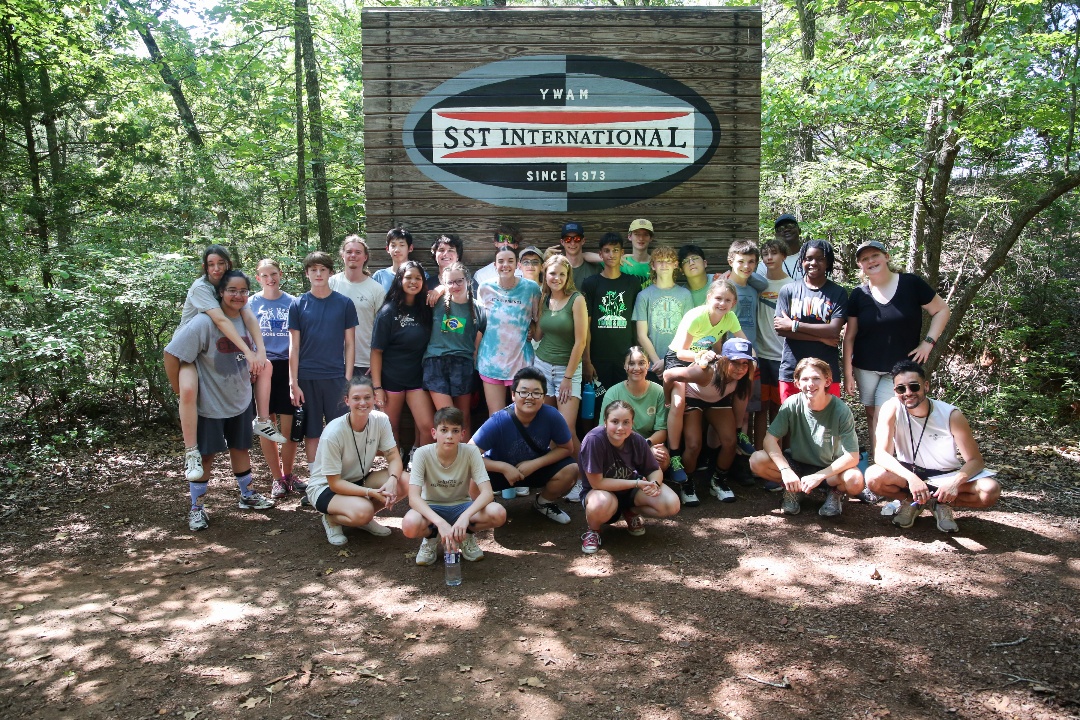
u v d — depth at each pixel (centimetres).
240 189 1228
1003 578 370
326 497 431
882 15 877
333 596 370
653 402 483
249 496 502
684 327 493
